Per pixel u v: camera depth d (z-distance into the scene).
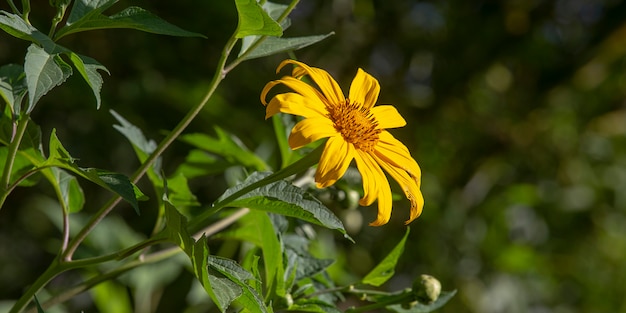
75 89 4.82
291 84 2.16
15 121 2.17
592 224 6.60
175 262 3.77
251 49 2.19
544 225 6.42
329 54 5.86
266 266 2.36
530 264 5.84
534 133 6.51
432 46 6.19
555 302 6.34
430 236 5.62
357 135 2.16
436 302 2.52
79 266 2.15
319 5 5.81
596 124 6.76
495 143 6.34
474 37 6.25
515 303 5.89
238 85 5.41
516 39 6.33
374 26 6.02
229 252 3.56
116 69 5.21
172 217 1.94
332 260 2.48
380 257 5.45
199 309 3.79
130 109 5.16
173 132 2.14
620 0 6.47
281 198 2.02
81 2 2.05
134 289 3.88
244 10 2.00
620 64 6.73
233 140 3.03
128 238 3.90
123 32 5.20
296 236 2.68
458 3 6.27
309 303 2.31
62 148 1.97
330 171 2.02
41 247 5.47
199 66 5.36
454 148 6.17
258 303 1.87
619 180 6.74
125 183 1.90
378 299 2.49
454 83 6.15
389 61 6.15
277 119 2.91
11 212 5.39
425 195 5.70
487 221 5.99
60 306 3.50
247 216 2.90
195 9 5.27
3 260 5.33
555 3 6.36
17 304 2.13
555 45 6.59
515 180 6.51
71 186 2.43
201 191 5.07
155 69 5.26
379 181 2.12
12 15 1.85
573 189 6.56
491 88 6.47
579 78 6.74
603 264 6.59
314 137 2.03
